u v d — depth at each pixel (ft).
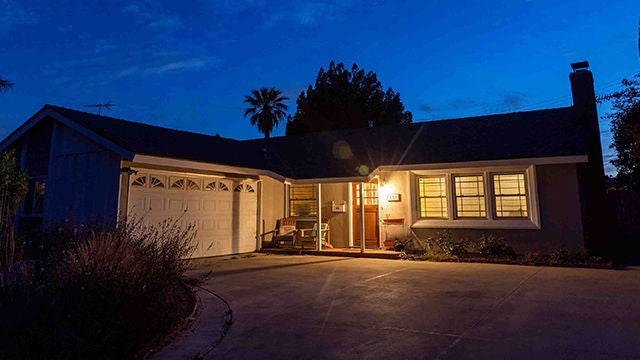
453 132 47.47
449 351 13.80
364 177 40.75
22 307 12.18
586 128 39.58
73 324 12.32
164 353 14.11
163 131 46.21
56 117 38.93
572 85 41.57
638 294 22.40
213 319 18.37
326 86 118.11
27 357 11.84
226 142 53.98
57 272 14.66
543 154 36.32
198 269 33.09
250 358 13.56
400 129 53.21
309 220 48.80
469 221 39.81
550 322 17.01
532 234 37.55
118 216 34.01
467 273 30.32
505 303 20.61
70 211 36.24
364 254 40.75
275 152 54.75
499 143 41.09
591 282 26.17
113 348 12.85
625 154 47.67
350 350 14.11
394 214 43.24
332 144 53.47
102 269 14.24
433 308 19.75
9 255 18.22
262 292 24.02
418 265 34.91
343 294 23.32
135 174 35.86
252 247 45.75
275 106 141.08
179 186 39.42
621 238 38.29
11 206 31.50
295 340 15.30
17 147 44.68
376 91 120.88
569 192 36.73
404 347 14.29
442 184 42.01
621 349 13.69
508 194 39.17
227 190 43.83
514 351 13.67
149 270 16.10
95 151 37.06
